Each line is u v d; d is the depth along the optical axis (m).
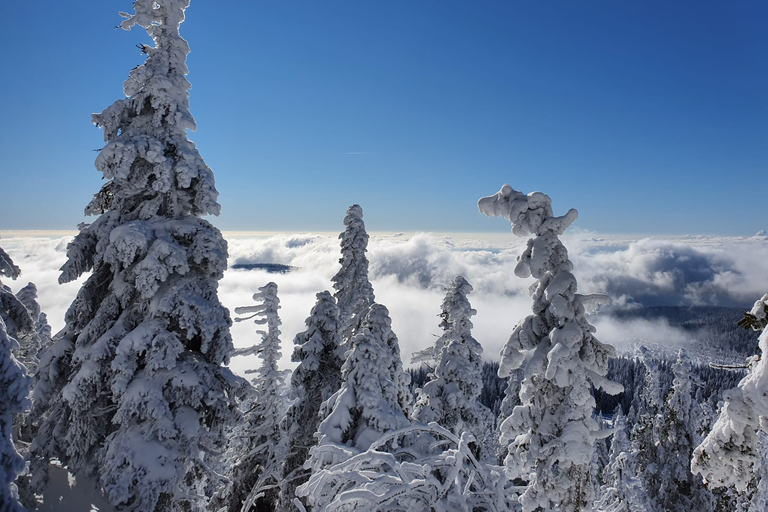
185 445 12.64
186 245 14.62
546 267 9.91
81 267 14.35
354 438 13.66
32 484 12.43
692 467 7.43
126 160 13.55
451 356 18.22
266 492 20.39
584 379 9.47
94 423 13.42
